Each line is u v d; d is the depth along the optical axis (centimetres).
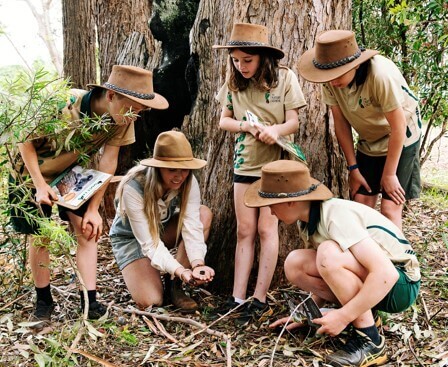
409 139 326
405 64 530
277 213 283
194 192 343
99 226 311
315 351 284
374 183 344
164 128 490
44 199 290
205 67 422
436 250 437
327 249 269
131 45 514
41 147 302
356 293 269
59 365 258
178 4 468
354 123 329
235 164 340
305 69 306
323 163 358
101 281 387
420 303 335
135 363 276
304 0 347
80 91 309
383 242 275
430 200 602
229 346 279
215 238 373
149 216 329
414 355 276
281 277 367
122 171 498
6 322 309
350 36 296
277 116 329
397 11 460
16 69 274
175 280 343
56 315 323
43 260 311
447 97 530
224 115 344
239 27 314
